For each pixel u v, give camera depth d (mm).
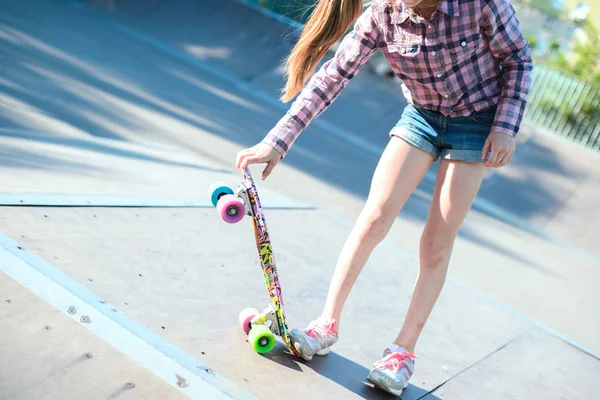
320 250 3674
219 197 2383
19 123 4879
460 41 2230
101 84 7633
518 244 6910
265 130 8109
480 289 4844
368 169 7832
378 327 2982
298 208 4348
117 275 2664
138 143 5418
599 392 2975
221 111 8414
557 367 3104
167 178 4344
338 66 2443
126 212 3311
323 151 8180
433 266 2463
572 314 4797
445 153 2393
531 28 13922
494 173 9695
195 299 2693
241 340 2492
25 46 8391
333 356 2613
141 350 2180
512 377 2895
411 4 2148
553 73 12180
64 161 4094
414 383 2611
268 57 12023
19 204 2967
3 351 1964
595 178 10297
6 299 2205
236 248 3318
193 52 11727
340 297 2508
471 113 2352
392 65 2398
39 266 2479
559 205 9297
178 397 2006
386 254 3912
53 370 1950
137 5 12828
